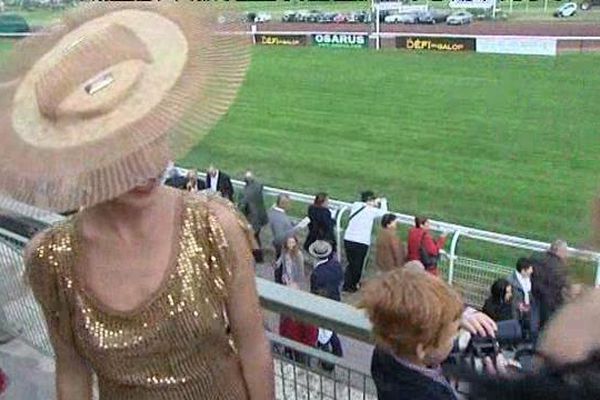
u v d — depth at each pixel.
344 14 49.66
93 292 1.72
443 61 36.56
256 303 1.84
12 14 40.16
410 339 1.96
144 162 1.52
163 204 1.73
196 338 1.74
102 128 1.52
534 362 1.30
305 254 11.77
